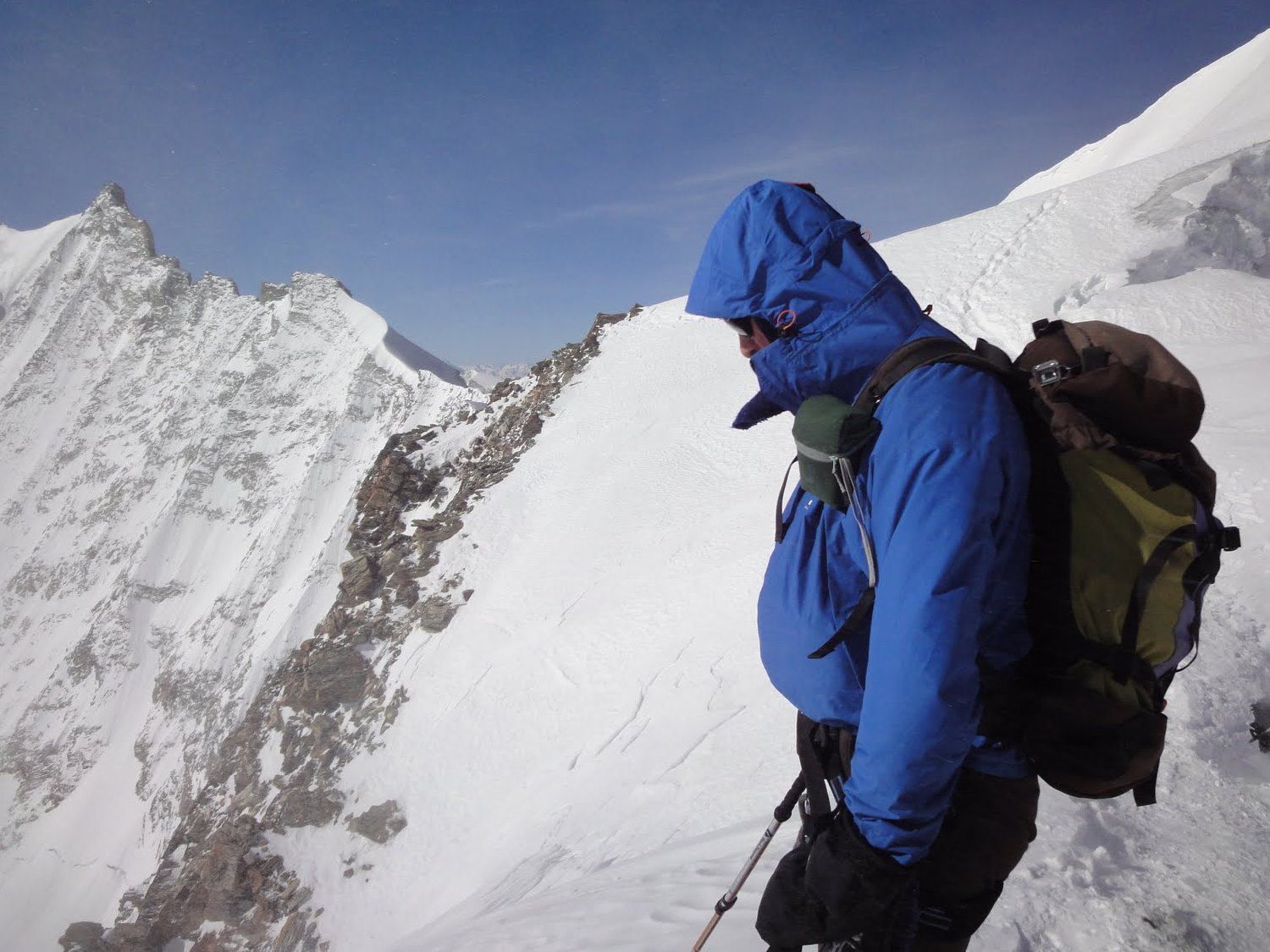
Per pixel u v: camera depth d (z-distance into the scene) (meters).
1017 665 1.60
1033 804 1.72
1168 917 2.53
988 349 1.74
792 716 18.28
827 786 1.82
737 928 3.61
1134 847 2.99
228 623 145.12
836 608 1.71
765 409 2.02
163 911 37.75
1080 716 1.51
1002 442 1.42
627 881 6.16
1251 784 3.37
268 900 32.94
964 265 40.25
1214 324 24.11
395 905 28.09
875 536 1.52
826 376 1.71
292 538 166.50
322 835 34.59
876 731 1.42
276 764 43.78
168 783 99.50
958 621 1.36
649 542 36.78
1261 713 4.10
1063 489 1.50
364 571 51.09
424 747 34.38
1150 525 1.46
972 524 1.36
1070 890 2.73
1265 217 32.66
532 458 52.41
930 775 1.40
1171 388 1.47
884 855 1.46
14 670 191.62
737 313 1.77
